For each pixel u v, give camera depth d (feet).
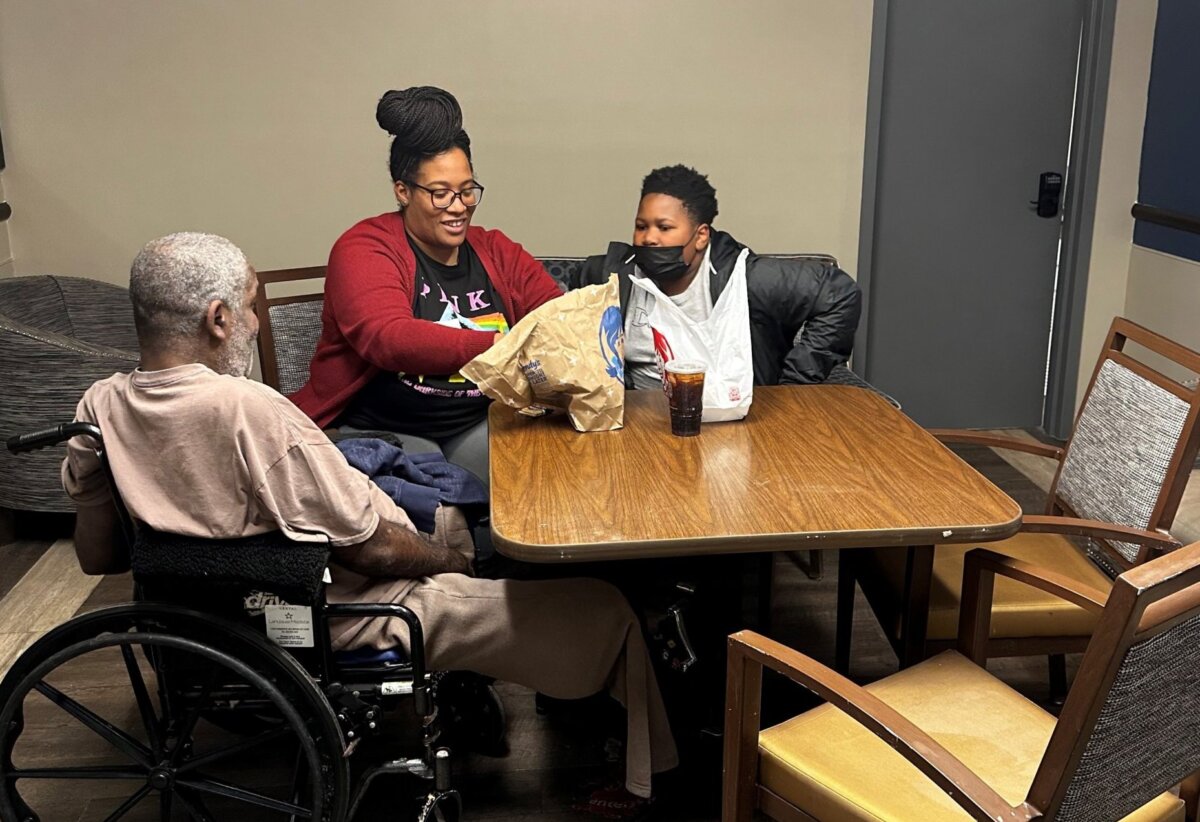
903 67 13.08
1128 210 13.57
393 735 7.75
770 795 5.29
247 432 5.28
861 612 9.52
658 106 12.69
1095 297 13.89
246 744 5.70
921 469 6.27
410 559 6.03
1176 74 12.51
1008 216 13.70
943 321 14.01
